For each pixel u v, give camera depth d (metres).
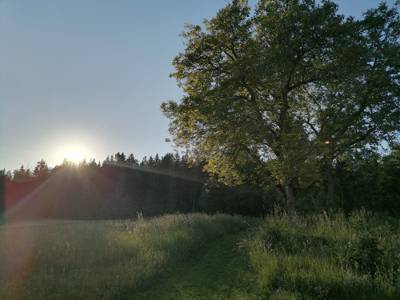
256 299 7.66
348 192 36.69
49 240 13.62
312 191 35.94
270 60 21.27
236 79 22.84
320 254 10.16
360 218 14.97
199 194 79.75
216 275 10.28
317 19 21.59
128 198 83.31
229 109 22.12
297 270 8.76
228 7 24.55
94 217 85.62
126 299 8.34
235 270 10.64
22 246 12.48
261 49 22.41
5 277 9.15
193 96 23.94
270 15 22.77
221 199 65.94
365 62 23.23
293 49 22.00
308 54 22.97
